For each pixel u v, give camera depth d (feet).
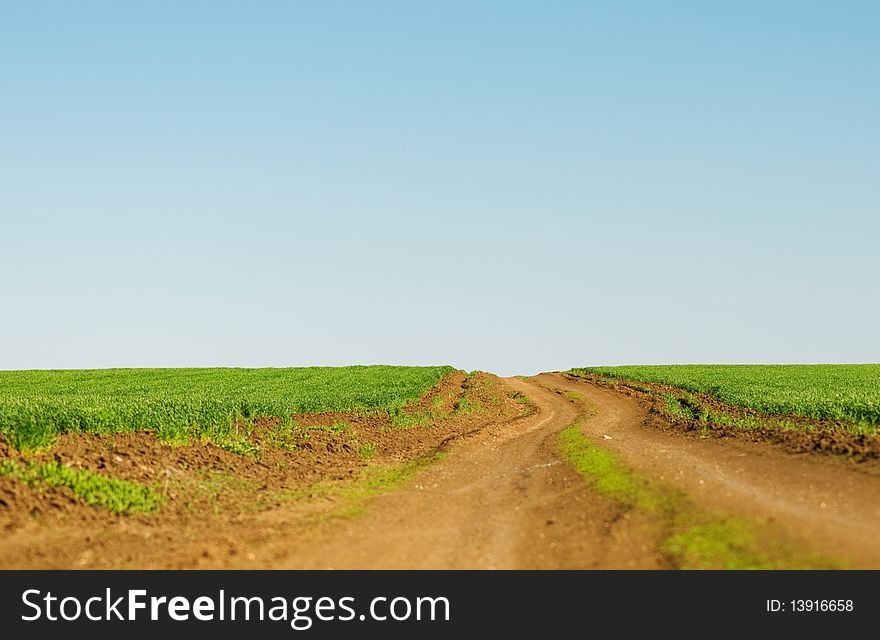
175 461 64.23
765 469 59.88
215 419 84.12
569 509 53.42
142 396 128.16
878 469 54.60
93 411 76.48
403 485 66.28
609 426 106.52
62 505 46.62
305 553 43.68
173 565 40.65
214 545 44.04
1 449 54.90
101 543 42.80
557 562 41.93
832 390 139.23
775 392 134.00
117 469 57.11
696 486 53.93
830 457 60.70
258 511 53.98
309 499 58.49
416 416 120.47
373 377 213.46
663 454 71.67
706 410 111.65
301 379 206.08
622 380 214.48
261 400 110.52
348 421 106.22
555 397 167.84
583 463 70.13
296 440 84.89
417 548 45.01
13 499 45.09
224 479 62.95
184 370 267.59
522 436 104.42
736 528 43.01
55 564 39.47
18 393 147.13
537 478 67.51
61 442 62.69
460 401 155.53
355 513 53.93
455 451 86.53
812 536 40.60
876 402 89.97
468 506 57.11
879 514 44.32
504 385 210.79
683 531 43.91
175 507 52.44
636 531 45.57
